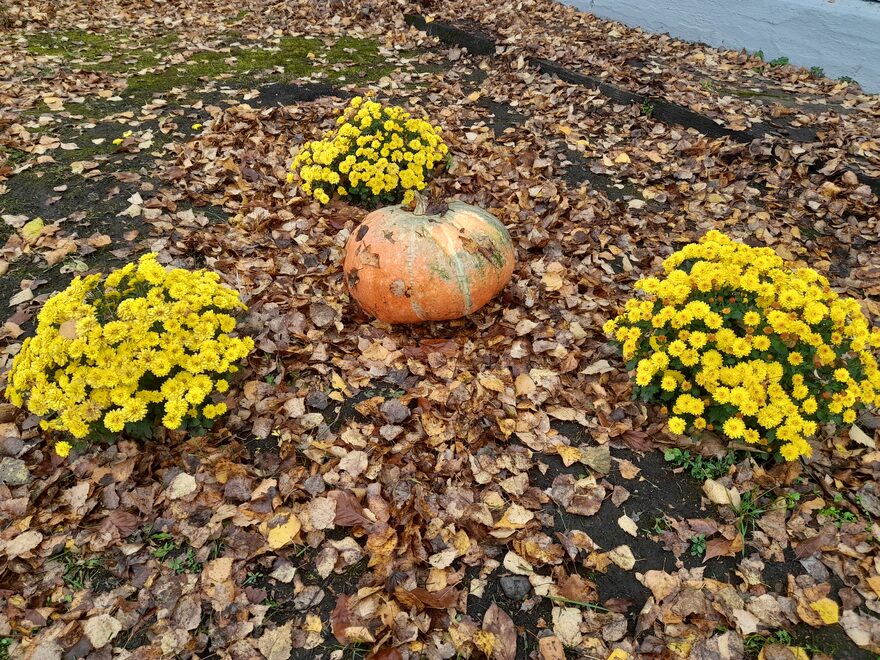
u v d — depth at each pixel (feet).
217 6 29.94
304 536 8.25
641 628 7.32
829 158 16.76
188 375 8.50
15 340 10.84
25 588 7.51
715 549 8.11
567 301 12.28
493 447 9.47
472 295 10.95
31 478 8.70
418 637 7.22
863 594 7.64
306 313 11.84
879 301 12.75
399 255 10.71
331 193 15.23
